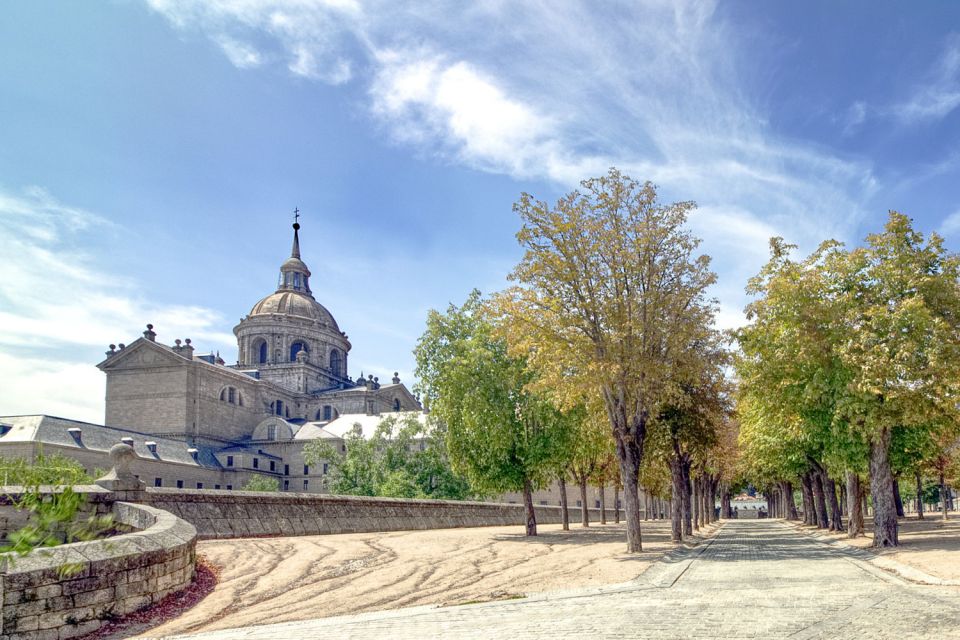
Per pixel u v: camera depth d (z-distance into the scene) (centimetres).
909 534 3688
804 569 1989
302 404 14538
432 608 1399
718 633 996
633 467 2819
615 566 2164
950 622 1038
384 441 8512
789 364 2886
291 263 16888
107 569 1341
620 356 2784
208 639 1138
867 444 2808
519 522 6450
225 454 11994
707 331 2933
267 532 3011
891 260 2758
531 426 4006
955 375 2517
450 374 4016
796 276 2930
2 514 1764
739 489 12088
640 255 2859
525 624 1133
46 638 1202
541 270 2797
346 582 1850
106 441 9750
